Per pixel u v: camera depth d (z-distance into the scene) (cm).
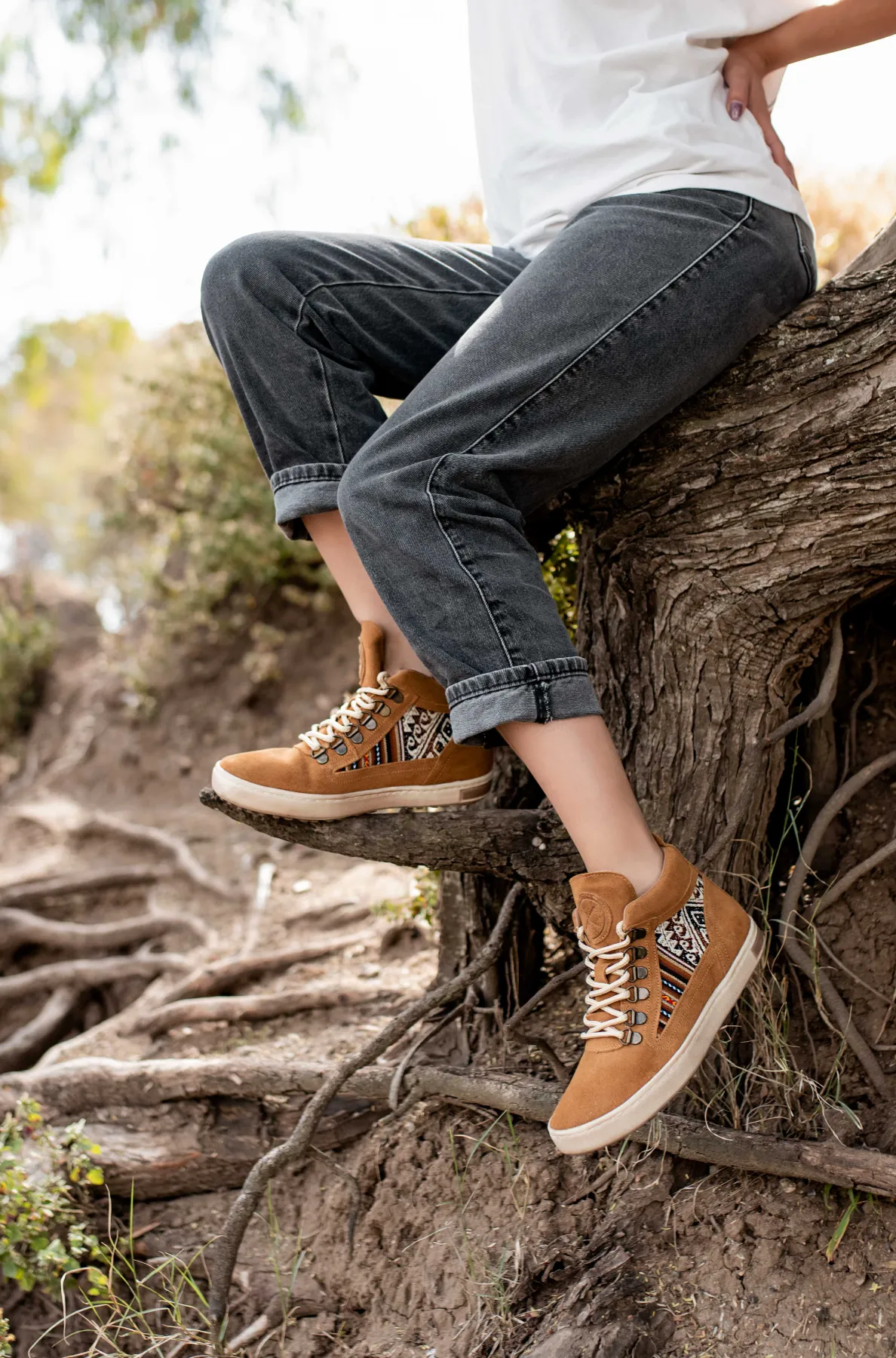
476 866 172
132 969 315
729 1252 157
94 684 516
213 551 448
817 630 169
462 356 140
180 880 364
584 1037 138
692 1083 173
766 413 154
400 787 158
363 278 152
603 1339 147
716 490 161
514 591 135
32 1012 333
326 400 150
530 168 156
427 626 135
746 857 181
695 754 177
